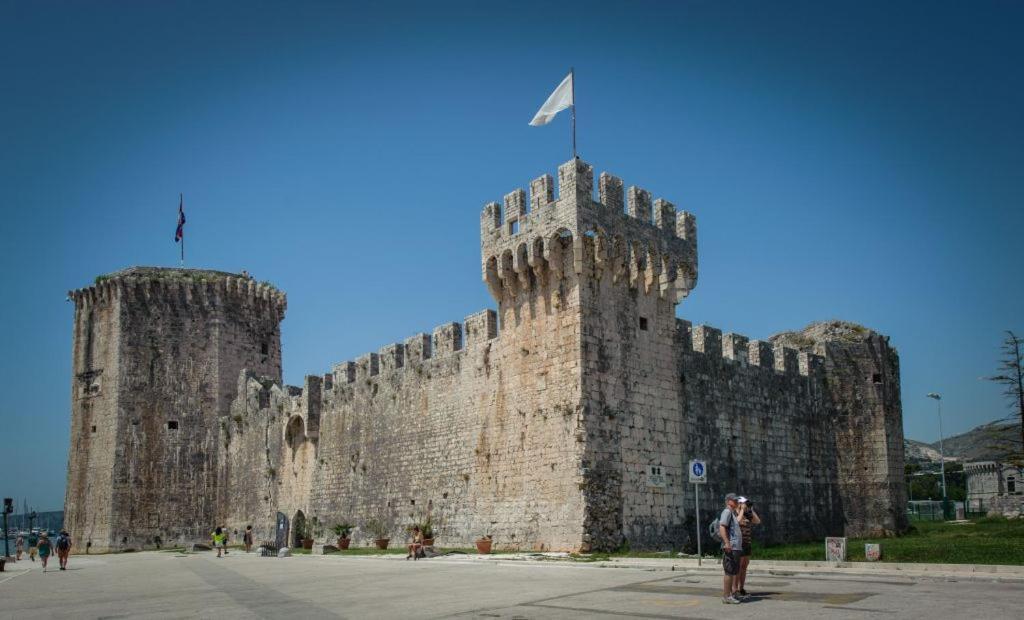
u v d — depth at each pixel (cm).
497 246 5078
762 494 5569
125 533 8294
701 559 3625
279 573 3841
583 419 4447
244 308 9244
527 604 2253
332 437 6969
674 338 5116
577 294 4594
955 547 3447
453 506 5381
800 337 6819
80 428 8825
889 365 6400
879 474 6172
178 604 2573
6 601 2953
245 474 8288
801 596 2244
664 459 4859
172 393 8719
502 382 5072
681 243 5244
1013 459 6556
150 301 8838
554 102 4788
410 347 6119
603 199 4775
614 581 2794
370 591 2752
